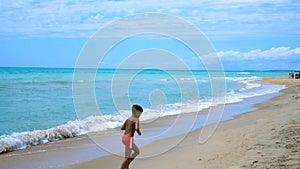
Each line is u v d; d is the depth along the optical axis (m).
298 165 5.64
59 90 27.00
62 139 9.85
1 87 29.17
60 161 7.43
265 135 8.45
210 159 6.70
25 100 20.52
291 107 15.98
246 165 5.85
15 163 7.29
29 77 44.25
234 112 15.32
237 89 32.44
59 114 15.07
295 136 8.01
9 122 13.11
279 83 45.16
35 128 11.86
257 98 22.42
